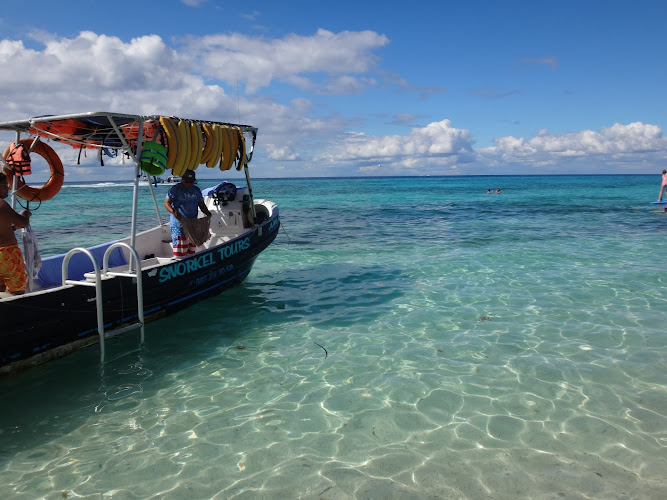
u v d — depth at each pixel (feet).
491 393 16.06
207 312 25.38
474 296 27.48
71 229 62.64
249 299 27.81
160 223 29.71
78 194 159.43
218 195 29.55
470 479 11.68
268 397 16.21
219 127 23.22
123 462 12.74
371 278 32.45
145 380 17.67
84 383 17.40
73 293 18.26
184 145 20.51
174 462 12.67
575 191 160.86
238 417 14.94
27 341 17.13
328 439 13.60
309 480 11.78
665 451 12.60
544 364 18.24
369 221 68.74
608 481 11.45
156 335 22.11
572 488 11.24
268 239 31.27
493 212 80.89
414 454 12.78
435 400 15.69
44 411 15.48
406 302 26.68
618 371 17.48
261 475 12.04
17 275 17.57
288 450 13.10
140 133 19.65
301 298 27.96
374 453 12.87
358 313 25.05
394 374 17.72
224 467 12.41
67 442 13.76
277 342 21.24
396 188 217.36
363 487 11.48
